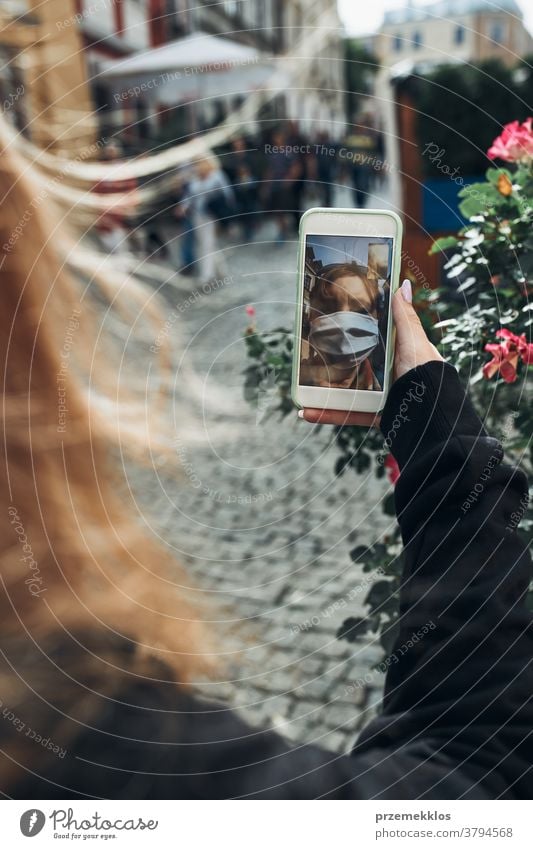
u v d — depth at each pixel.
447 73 4.14
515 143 1.84
